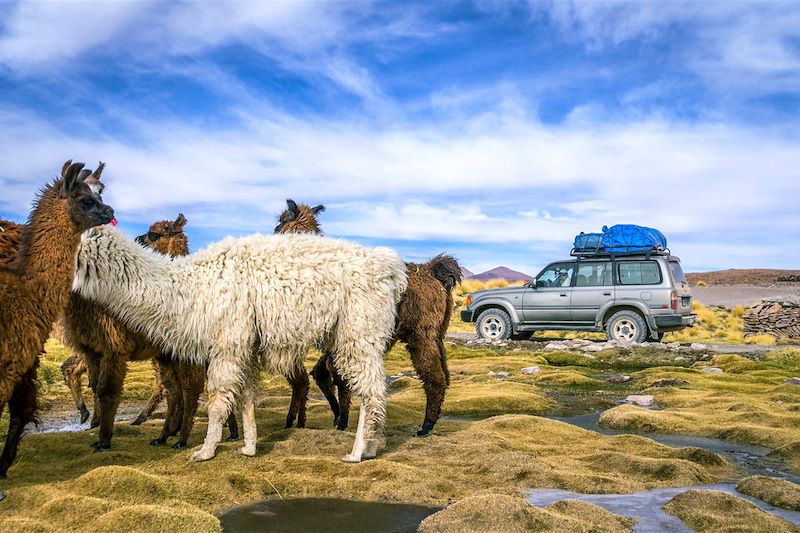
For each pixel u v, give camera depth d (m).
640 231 18.03
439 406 7.11
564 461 6.11
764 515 4.55
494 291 19.38
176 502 4.75
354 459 5.77
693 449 6.30
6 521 4.15
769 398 9.58
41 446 6.14
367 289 6.07
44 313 4.93
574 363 15.19
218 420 5.88
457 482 5.43
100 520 4.24
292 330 5.93
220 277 5.95
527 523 4.32
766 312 22.61
